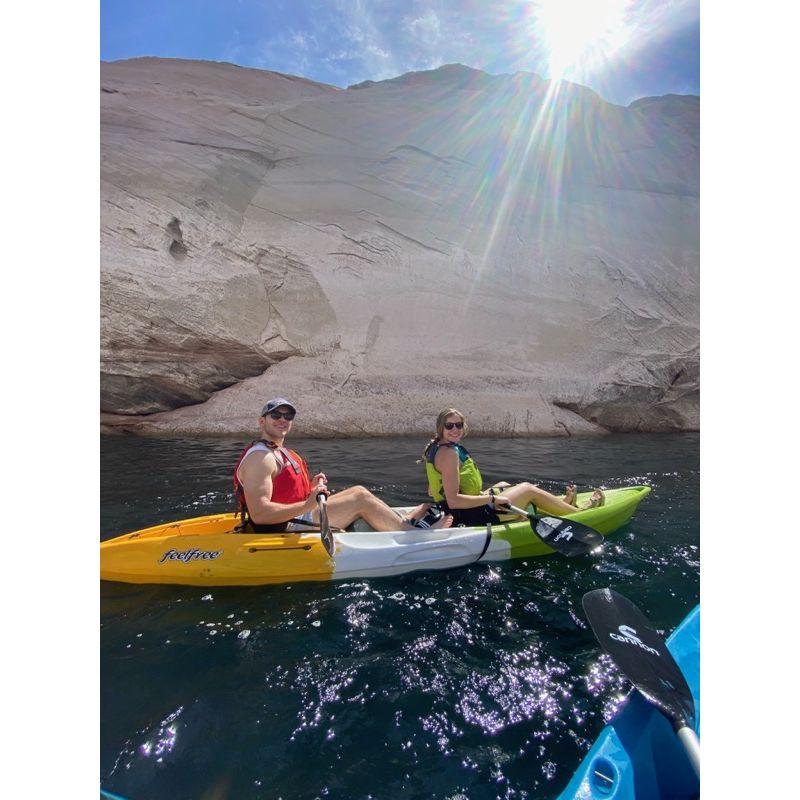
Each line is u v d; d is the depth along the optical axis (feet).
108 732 5.65
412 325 34.73
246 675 6.64
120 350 27.45
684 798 4.75
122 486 15.72
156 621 8.00
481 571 9.78
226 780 5.07
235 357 30.35
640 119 45.24
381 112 41.04
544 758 5.33
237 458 19.90
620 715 5.49
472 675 6.63
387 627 7.79
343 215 37.09
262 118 38.22
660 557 10.51
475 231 39.27
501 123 42.04
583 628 7.79
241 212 34.91
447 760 5.30
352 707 6.06
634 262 40.09
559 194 41.50
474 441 26.84
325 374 31.37
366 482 17.04
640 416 32.68
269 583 9.23
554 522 10.32
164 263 30.09
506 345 35.27
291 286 33.58
